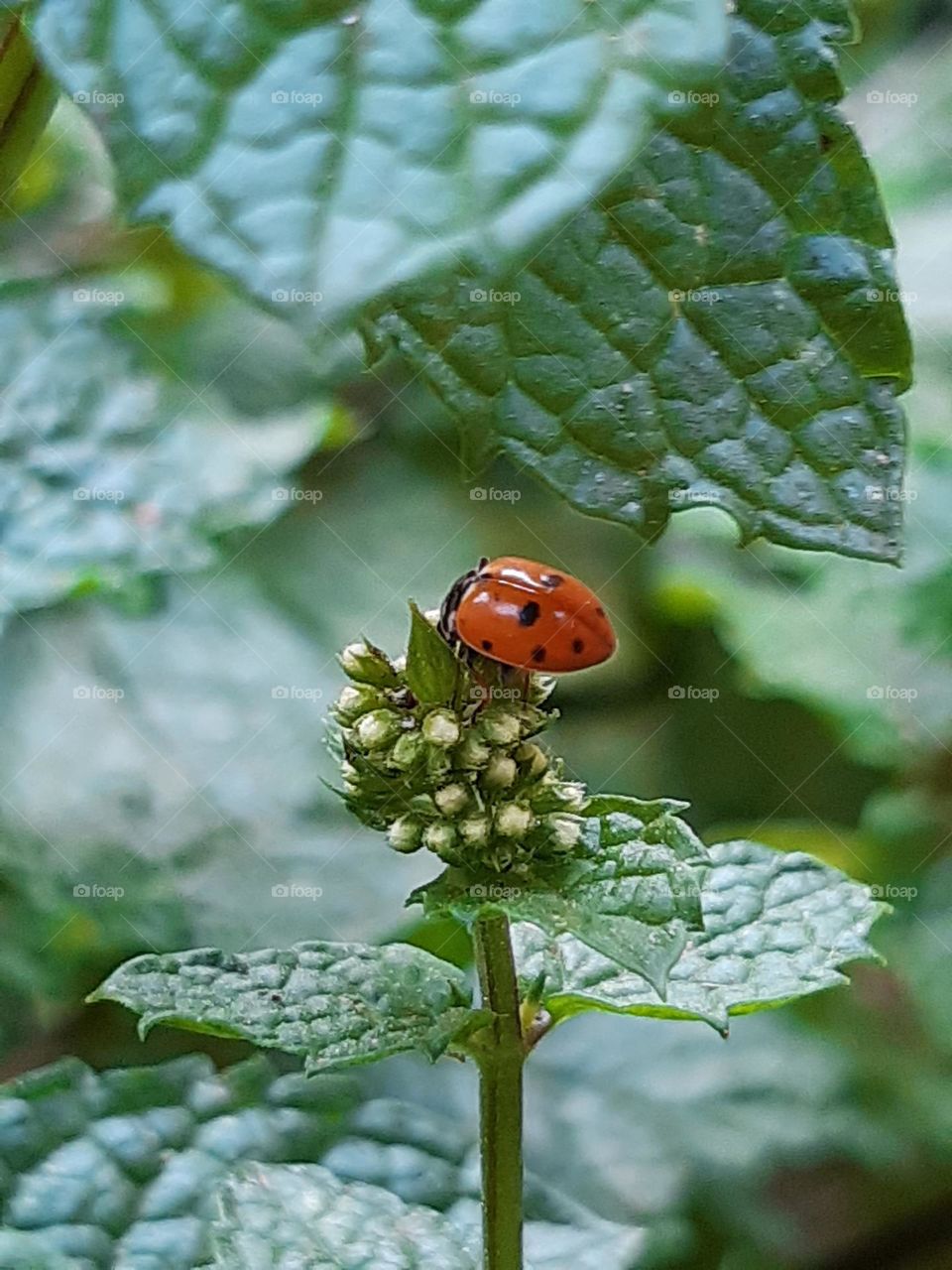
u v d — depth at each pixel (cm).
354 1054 9
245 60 7
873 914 9
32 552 11
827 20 8
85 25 7
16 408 12
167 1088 10
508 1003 9
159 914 13
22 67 8
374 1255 10
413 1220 10
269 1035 9
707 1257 13
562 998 9
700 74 7
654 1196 13
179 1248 10
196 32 7
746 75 8
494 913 8
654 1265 13
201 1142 10
